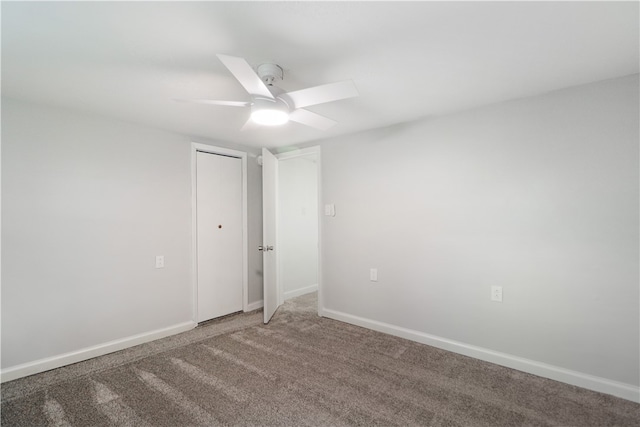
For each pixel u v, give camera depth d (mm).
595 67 1803
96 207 2553
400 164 2871
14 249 2180
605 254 1964
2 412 1808
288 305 3951
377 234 3039
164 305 2963
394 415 1775
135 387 2064
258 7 1256
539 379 2143
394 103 2352
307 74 1858
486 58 1697
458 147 2541
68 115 2416
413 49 1599
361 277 3170
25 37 1440
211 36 1459
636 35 1481
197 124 2820
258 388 2045
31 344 2240
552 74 1888
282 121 1932
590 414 1769
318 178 3490
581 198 2037
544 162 2166
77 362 2422
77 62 1687
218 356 2512
